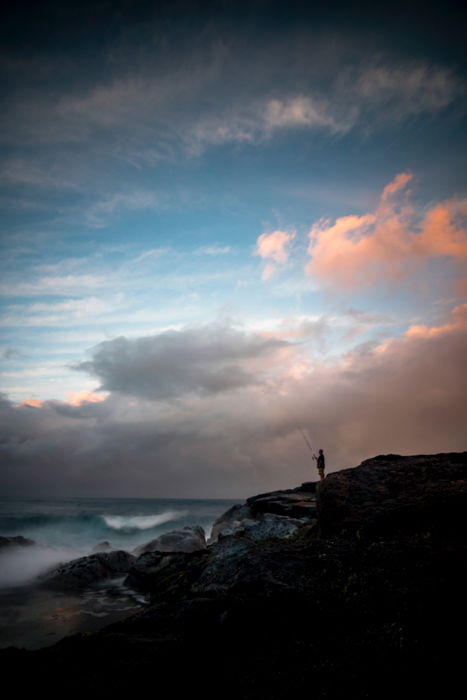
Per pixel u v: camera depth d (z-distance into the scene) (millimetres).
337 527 9586
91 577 17828
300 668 4816
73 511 69250
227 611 6219
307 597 6223
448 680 4164
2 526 43562
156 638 5926
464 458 11258
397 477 10625
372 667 4582
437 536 7984
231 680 4758
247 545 12109
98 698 4211
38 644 10242
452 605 5414
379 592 6039
